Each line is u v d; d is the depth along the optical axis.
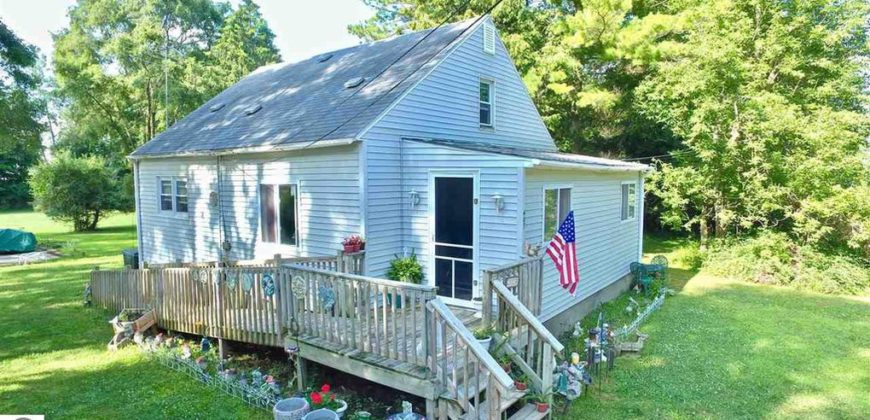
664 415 6.24
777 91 16.14
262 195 10.74
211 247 12.12
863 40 15.90
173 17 35.56
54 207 28.23
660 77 17.27
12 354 8.27
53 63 29.67
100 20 30.66
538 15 19.98
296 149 9.58
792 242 14.88
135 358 8.06
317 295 6.58
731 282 14.68
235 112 13.05
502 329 6.63
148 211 14.15
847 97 15.98
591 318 10.49
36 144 20.75
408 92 9.35
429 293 5.39
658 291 12.58
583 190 10.32
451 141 10.24
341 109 9.77
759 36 16.03
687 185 16.94
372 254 8.73
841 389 7.02
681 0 18.33
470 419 5.11
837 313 11.10
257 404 6.33
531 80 18.34
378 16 25.69
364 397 6.54
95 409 6.25
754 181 15.14
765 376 7.46
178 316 8.73
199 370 7.26
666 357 8.26
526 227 8.05
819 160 14.16
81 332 9.47
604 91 18.88
